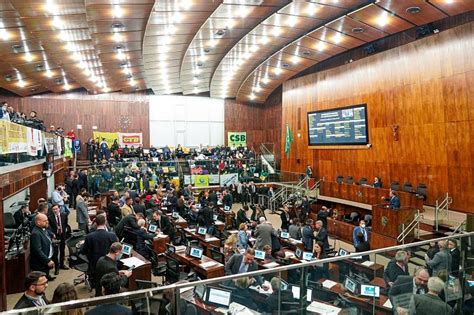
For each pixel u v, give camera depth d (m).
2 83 19.42
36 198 11.84
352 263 4.06
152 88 24.69
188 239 10.12
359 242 9.88
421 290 4.48
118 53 16.39
